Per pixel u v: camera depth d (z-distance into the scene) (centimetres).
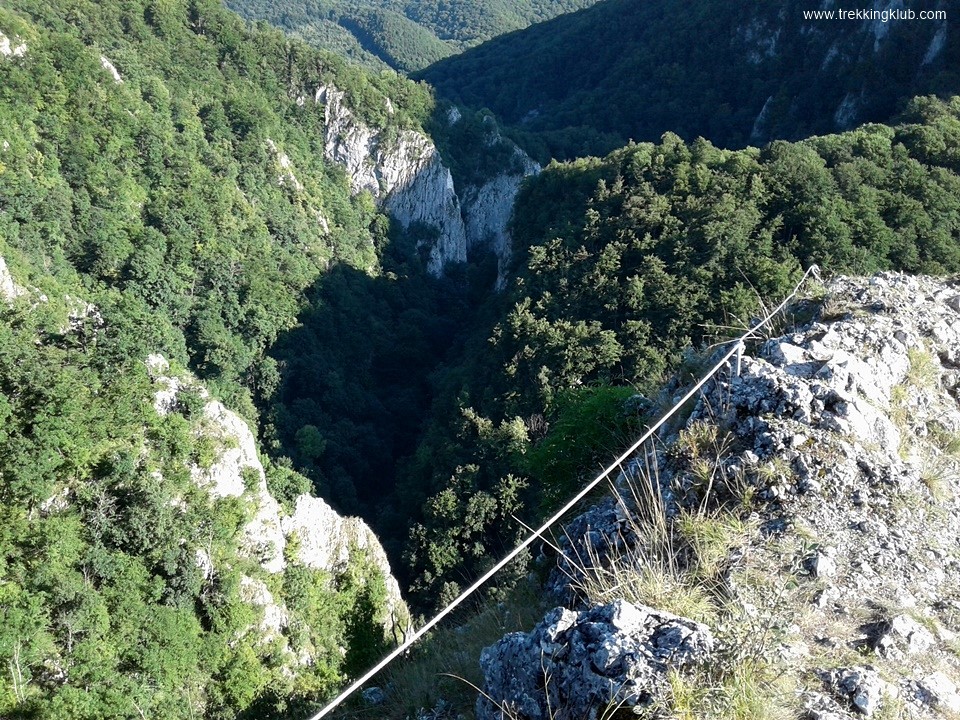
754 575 629
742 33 13550
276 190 9000
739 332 1038
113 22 9038
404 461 6053
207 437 3022
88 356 3256
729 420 801
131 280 6425
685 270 5050
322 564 3144
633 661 503
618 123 14175
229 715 2297
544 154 12838
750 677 500
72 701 2028
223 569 2659
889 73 11188
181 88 9000
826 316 982
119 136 7369
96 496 2661
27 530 2477
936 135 5709
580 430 1034
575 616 566
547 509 1020
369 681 925
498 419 5009
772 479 720
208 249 7219
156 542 2597
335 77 10650
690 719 471
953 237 4747
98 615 2286
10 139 6406
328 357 7369
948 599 609
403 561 4219
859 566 633
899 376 852
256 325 6950
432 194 11188
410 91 11994
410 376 7894
